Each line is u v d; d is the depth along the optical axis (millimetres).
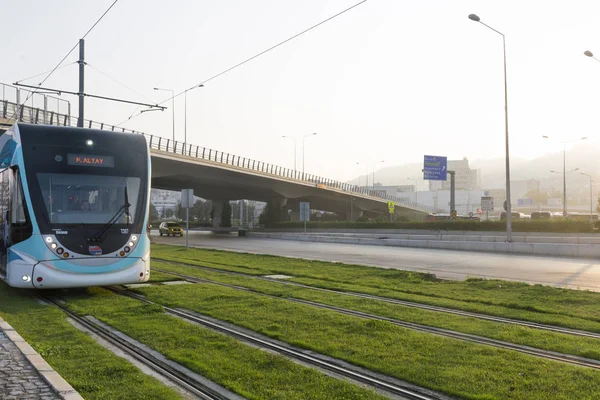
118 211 13508
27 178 12797
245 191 82125
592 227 48969
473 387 6168
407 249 35625
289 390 6098
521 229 52812
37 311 10969
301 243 43531
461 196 192250
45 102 36531
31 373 6484
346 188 99250
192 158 55688
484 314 11383
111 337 8836
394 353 7621
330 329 9195
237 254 27906
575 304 12297
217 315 10547
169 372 6938
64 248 12656
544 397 5820
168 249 32344
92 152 13609
